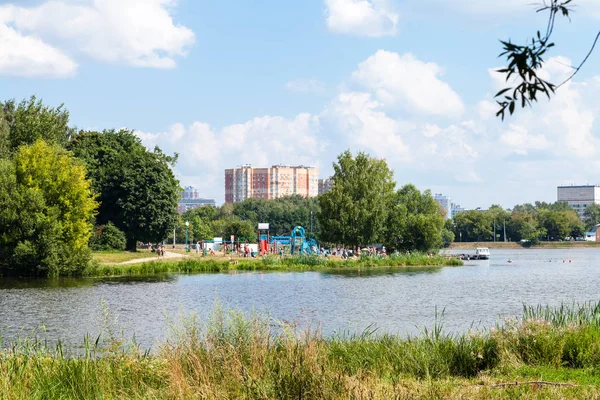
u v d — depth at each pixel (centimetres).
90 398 1273
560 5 632
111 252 8600
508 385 1342
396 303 4191
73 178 6291
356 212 9744
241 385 1225
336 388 1182
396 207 10731
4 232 5966
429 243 10669
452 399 1218
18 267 6031
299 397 1142
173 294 4722
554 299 4534
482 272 7975
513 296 4738
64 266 6150
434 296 4703
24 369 1382
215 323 1644
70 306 3947
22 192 5978
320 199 10175
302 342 1517
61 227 6084
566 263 11106
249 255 9862
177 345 1530
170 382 1269
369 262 8662
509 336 1680
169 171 9888
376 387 1290
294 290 5119
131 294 4716
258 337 1501
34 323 3244
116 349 1538
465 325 3062
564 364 1562
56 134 9056
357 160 10175
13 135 8331
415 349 1658
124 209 9144
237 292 4938
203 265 7369
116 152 9744
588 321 2047
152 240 9412
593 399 1216
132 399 1250
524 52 640
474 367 1577
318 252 10556
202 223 17888
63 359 1526
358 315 3531
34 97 8788
